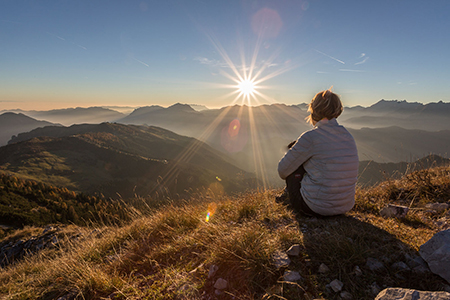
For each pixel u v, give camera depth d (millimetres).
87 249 3748
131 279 2541
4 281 4148
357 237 2309
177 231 3428
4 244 12414
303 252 2143
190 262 2514
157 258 2828
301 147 2740
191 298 1953
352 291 1685
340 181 2607
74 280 2678
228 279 2021
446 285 1584
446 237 1745
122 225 4496
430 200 3484
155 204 4582
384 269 1855
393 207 3049
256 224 2832
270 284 1858
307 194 2820
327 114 2693
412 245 2117
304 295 1675
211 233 2895
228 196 4637
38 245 8953
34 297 2633
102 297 2334
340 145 2605
